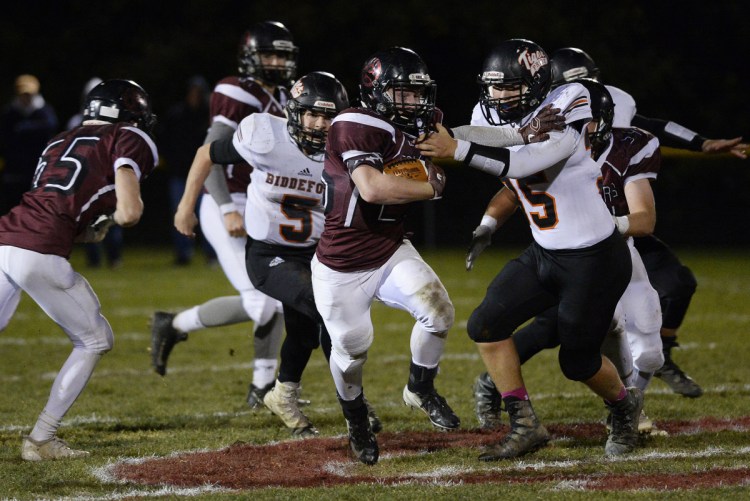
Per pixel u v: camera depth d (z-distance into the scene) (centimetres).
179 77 6028
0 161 4888
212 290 3484
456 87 5919
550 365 2147
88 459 1411
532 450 1402
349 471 1345
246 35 1922
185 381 2050
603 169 1500
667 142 1777
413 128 1319
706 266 4269
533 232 1372
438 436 1543
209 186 1809
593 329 1348
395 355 2305
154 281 3775
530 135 1286
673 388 1788
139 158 1427
